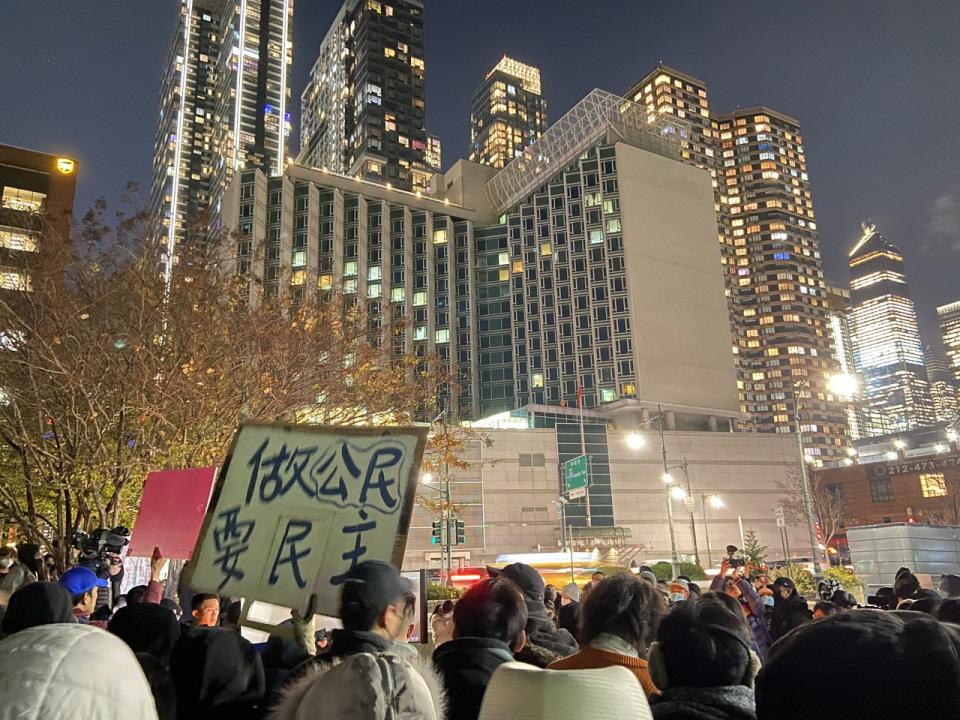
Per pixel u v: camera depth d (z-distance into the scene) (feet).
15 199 144.56
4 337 50.44
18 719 4.42
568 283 310.86
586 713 6.44
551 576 133.80
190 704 11.96
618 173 309.83
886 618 4.41
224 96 580.71
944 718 3.90
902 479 311.68
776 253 560.20
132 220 54.90
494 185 357.20
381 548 12.51
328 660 9.04
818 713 4.08
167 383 49.65
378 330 71.92
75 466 47.09
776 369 538.88
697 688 8.44
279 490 13.91
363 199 331.98
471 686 10.93
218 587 13.65
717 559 256.93
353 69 548.72
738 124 595.06
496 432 253.24
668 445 267.59
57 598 10.80
